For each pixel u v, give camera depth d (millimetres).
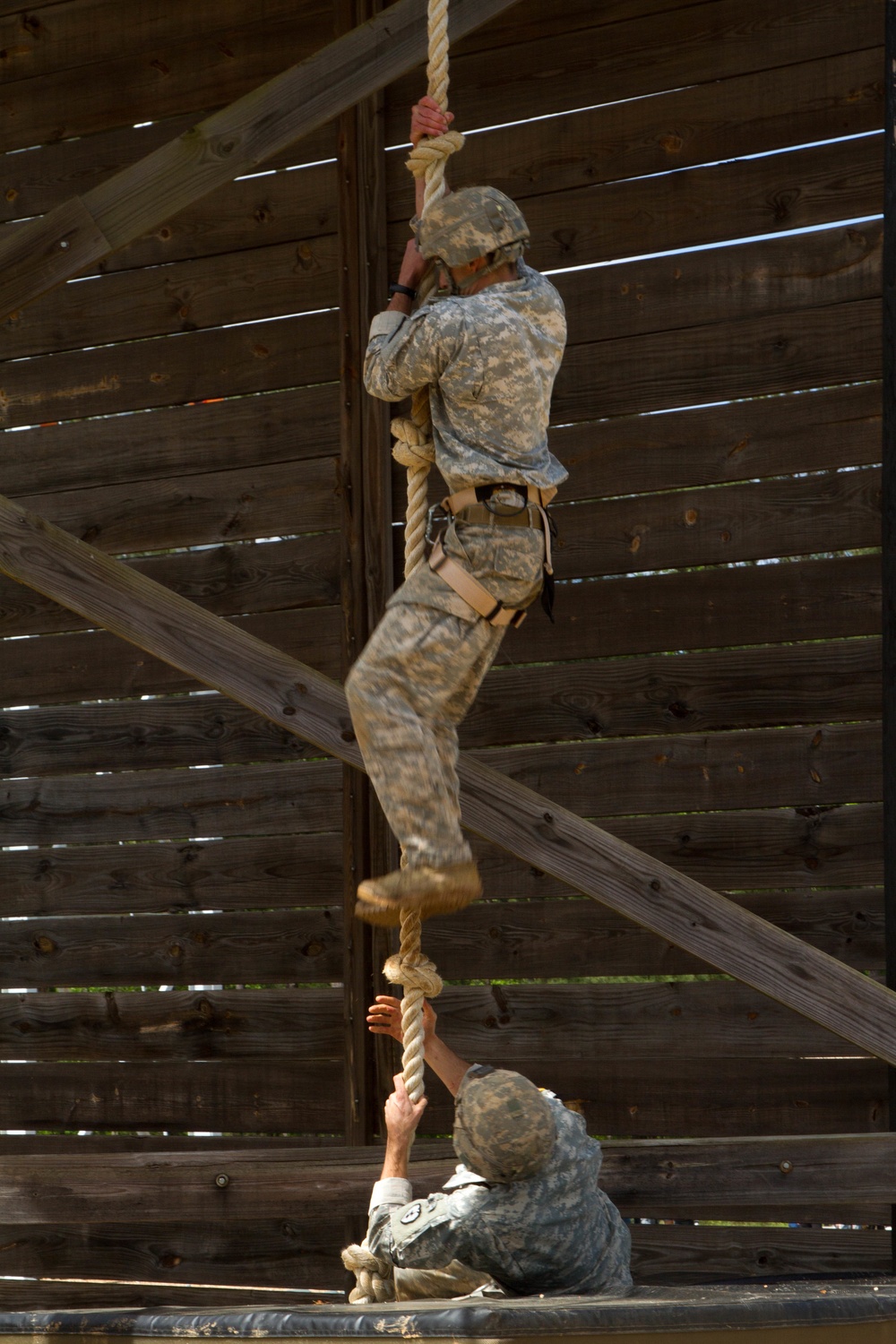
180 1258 8312
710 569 7820
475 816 6102
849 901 7387
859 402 7547
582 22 8195
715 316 7859
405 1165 5176
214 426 8898
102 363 9195
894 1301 4223
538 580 4168
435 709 4172
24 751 9180
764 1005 7492
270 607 8680
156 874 8797
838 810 7469
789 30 7777
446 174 8430
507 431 4141
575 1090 7777
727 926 6031
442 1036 8047
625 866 6062
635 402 7992
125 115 9227
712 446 7828
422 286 4461
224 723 8766
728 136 7879
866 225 7578
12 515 6336
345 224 8492
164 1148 8523
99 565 6285
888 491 7062
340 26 8531
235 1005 8508
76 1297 8430
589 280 8125
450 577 4129
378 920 4242
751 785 7625
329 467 8602
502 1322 3607
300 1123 8258
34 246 6605
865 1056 7301
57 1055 8859
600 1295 4543
